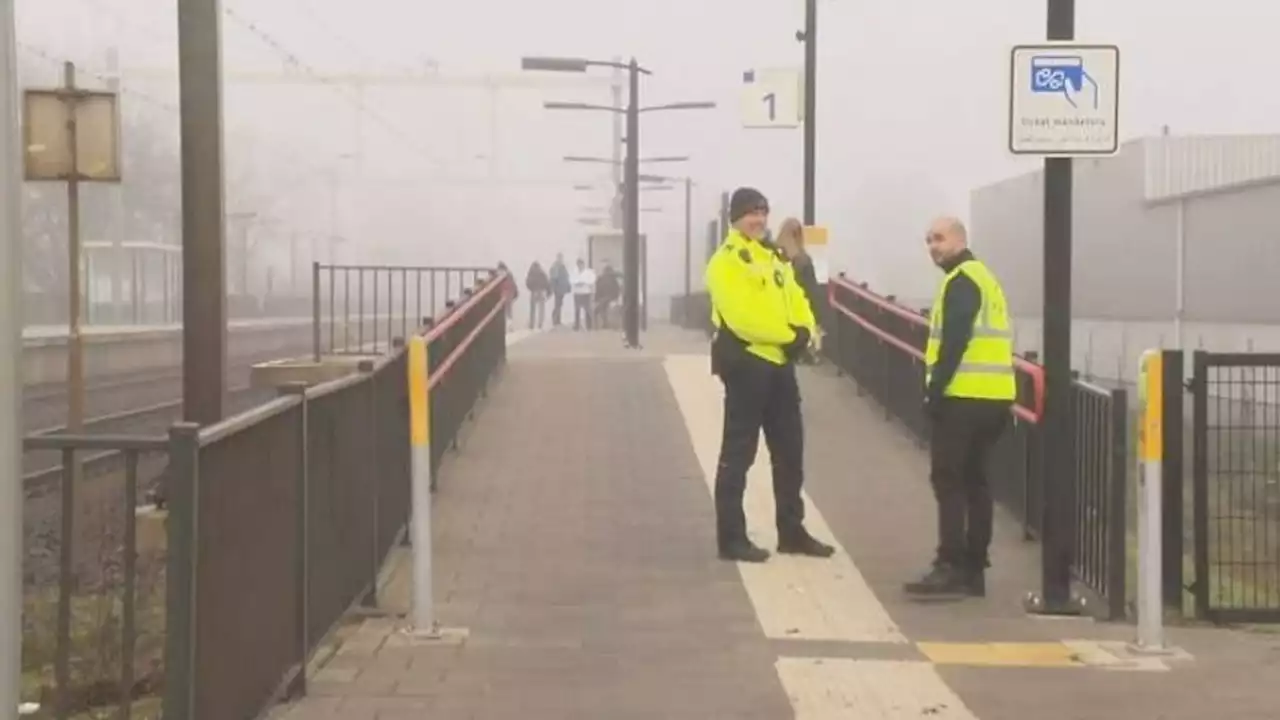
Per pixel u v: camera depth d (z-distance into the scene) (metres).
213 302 10.17
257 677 5.38
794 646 7.23
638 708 6.07
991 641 7.43
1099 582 8.30
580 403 15.50
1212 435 8.18
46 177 11.04
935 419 8.35
